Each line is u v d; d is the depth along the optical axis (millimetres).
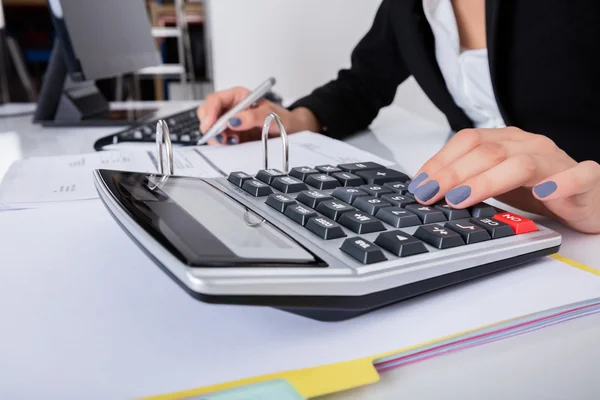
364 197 367
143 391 206
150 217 284
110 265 318
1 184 478
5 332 246
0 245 347
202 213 307
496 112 822
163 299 280
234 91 768
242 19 1298
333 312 258
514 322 264
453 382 226
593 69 704
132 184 348
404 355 239
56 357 228
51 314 263
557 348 253
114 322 257
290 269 243
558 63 718
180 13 3234
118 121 917
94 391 206
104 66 915
